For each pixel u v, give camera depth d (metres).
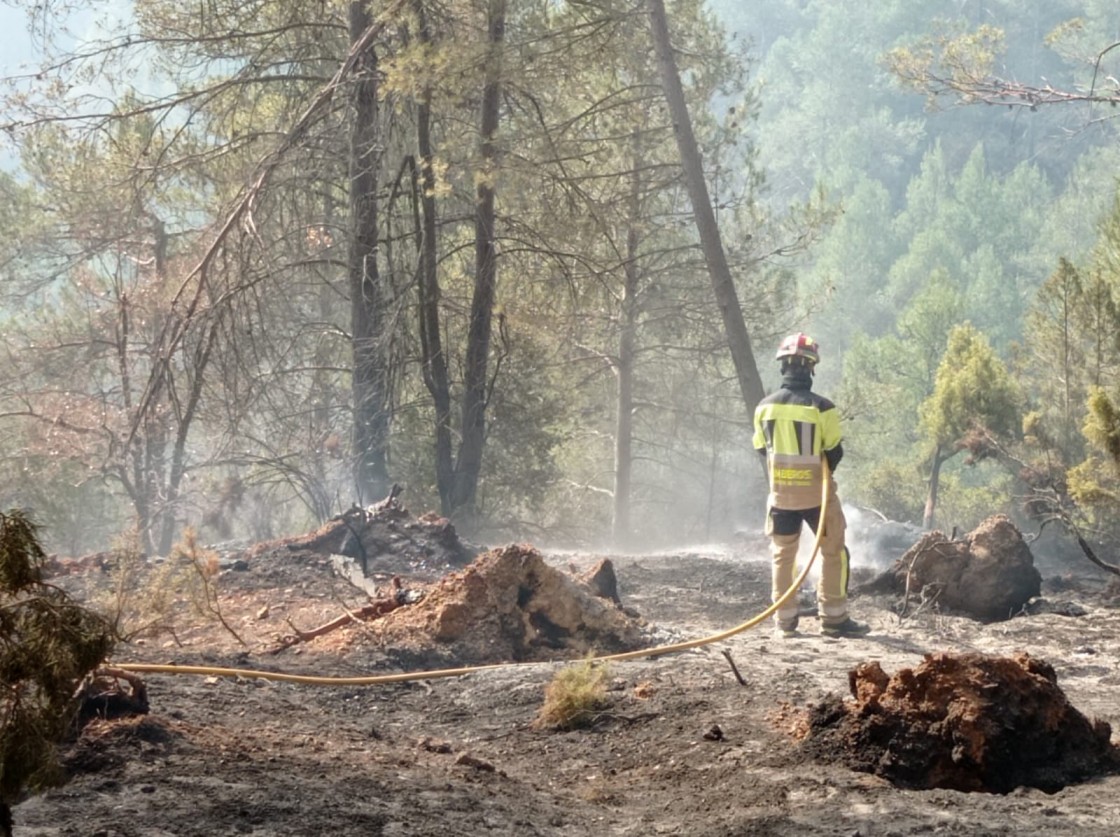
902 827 4.92
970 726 5.61
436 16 19.69
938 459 20.69
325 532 12.05
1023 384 21.58
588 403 29.91
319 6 21.25
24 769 3.72
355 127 20.19
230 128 22.53
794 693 7.51
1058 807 5.18
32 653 3.74
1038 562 17.28
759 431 10.07
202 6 20.59
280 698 7.29
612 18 18.56
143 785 4.81
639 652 8.61
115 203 22.83
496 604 9.01
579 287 22.50
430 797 5.22
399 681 8.08
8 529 3.74
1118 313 17.27
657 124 23.97
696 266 24.48
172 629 8.04
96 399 24.08
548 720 7.11
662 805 5.61
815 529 9.76
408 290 20.80
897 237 70.38
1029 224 67.56
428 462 22.28
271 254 21.09
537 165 19.64
